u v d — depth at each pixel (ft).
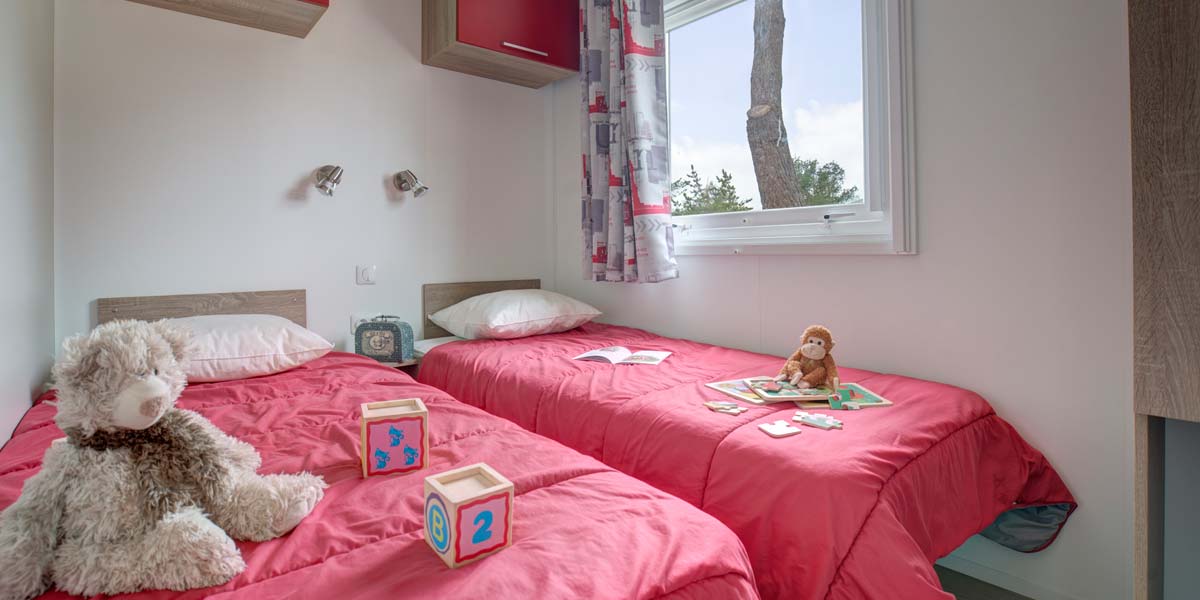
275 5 6.64
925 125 5.78
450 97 9.16
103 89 6.29
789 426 4.28
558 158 10.28
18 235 4.50
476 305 8.45
